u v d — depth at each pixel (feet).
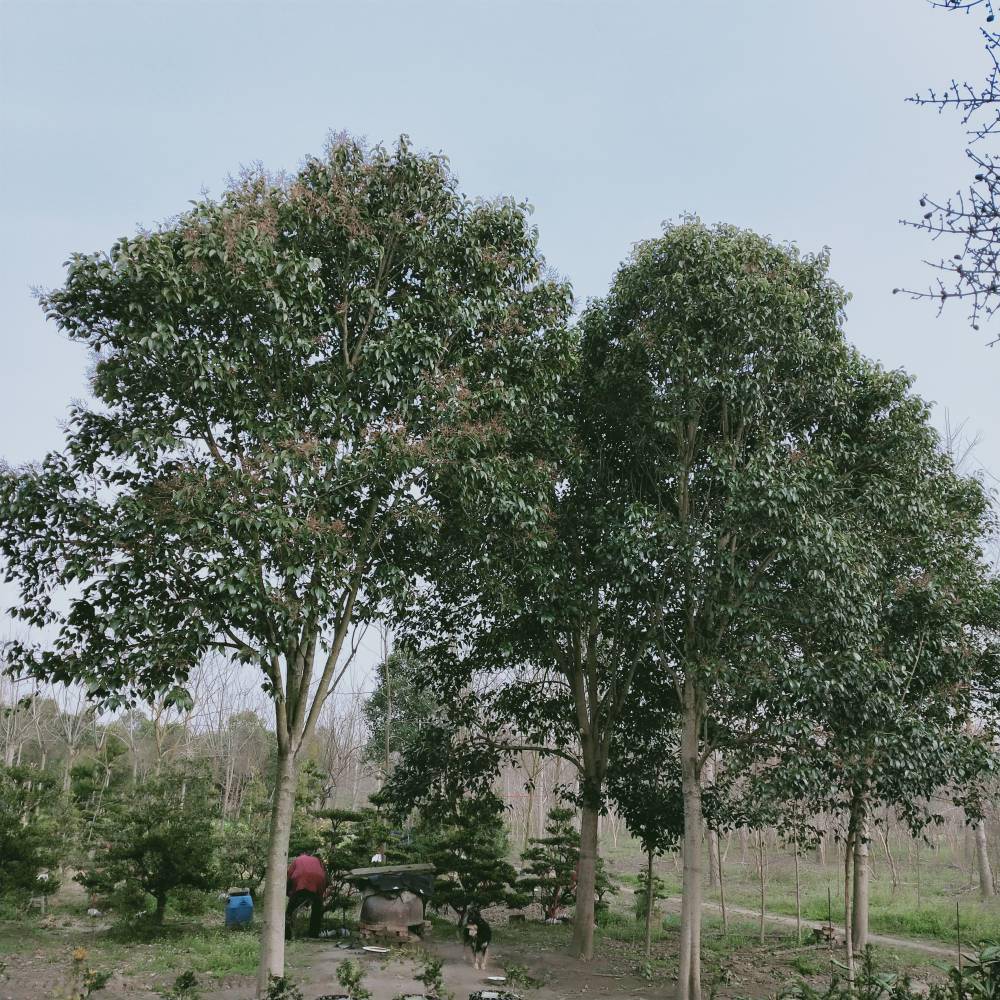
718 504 41.06
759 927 60.39
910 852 100.37
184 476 30.94
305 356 34.68
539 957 45.73
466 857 60.23
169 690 30.32
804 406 41.86
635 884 85.20
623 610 43.88
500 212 40.63
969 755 41.34
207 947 42.22
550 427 42.22
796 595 38.34
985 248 13.85
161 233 31.99
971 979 24.13
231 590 29.58
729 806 43.50
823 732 39.06
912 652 42.09
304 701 35.63
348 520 36.73
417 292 38.93
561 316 42.04
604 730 48.11
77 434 34.01
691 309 38.73
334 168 37.17
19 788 67.21
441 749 49.55
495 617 47.34
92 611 32.22
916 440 43.50
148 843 48.26
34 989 32.83
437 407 35.32
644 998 38.01
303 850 57.57
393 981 37.19
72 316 32.24
